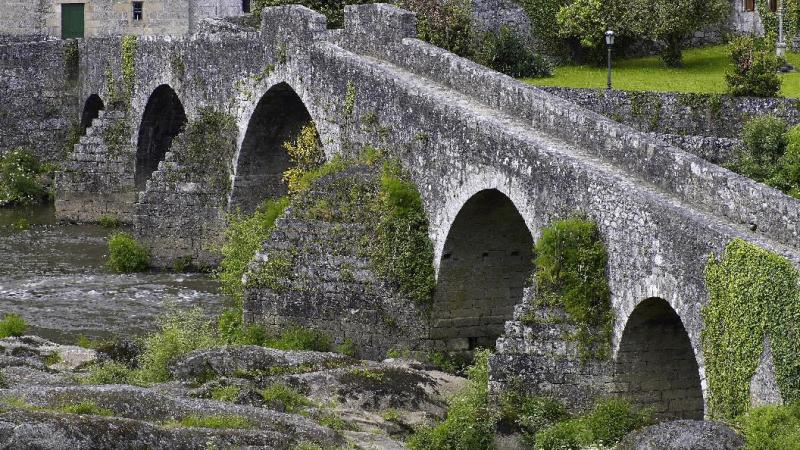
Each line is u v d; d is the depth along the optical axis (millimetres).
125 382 52500
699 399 49188
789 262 39938
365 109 66688
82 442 40219
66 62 106875
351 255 62938
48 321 68062
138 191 97125
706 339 42969
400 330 61500
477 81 60344
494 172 55219
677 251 44531
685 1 77375
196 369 54281
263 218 70438
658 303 46688
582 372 49375
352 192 64062
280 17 75625
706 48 81500
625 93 68438
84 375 53469
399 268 61469
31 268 80938
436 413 51906
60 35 117812
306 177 67062
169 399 46688
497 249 60344
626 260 47625
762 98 66188
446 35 79062
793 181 59031
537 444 47625
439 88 62344
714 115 66688
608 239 48719
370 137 66188
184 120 97062
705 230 43219
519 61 78438
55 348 57719
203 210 82000
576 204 50125
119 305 71625
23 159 104500
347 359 56250
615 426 47219
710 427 40719
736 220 44531
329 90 70188
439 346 61031
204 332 61094
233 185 81188
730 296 41906
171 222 82188
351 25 71625
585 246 49438
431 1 79812
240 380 52375
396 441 48375
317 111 71500
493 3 82688
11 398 45844
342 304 62781
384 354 61938
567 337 49562
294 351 56438
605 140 51125
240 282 67500
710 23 78938
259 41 78250
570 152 51875
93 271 80562
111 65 99562
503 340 50562
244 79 80125
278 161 81625
